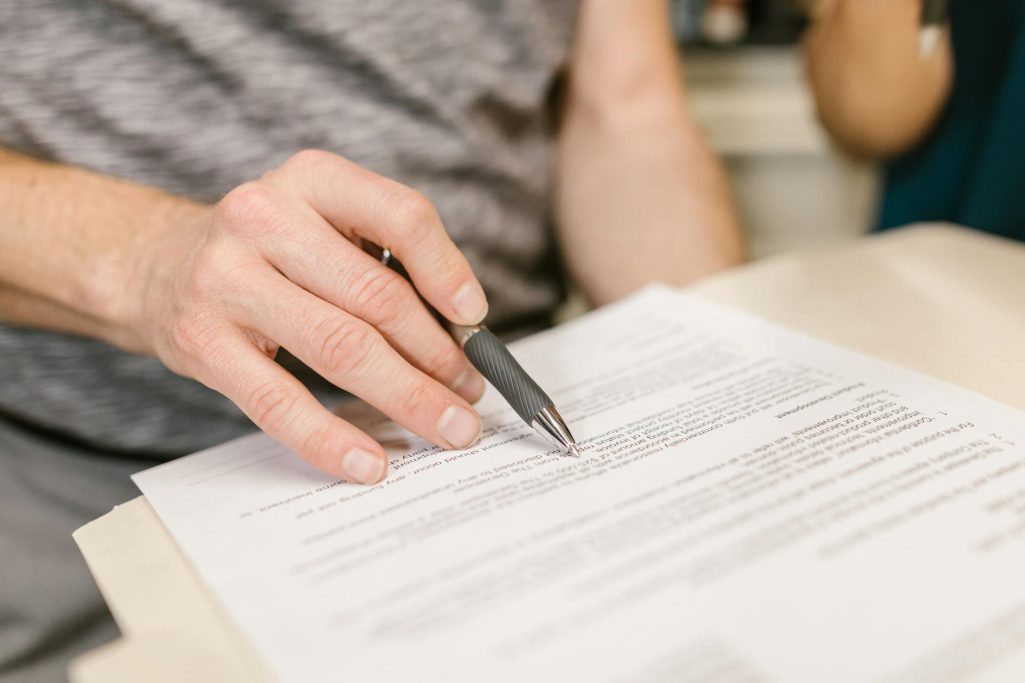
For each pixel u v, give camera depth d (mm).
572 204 708
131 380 530
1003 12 635
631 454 326
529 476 318
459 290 360
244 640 240
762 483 295
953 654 217
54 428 546
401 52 570
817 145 994
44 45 494
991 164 633
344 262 353
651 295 506
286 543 288
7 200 459
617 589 246
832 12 691
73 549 486
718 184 683
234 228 367
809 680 211
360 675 223
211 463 356
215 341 355
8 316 493
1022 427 317
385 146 575
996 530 261
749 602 237
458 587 254
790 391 367
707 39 980
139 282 418
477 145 613
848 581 243
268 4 528
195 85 525
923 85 654
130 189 480
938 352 406
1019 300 467
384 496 315
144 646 240
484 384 389
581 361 432
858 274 523
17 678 475
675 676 214
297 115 552
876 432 323
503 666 222
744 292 506
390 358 345
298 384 346
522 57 639
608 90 691
